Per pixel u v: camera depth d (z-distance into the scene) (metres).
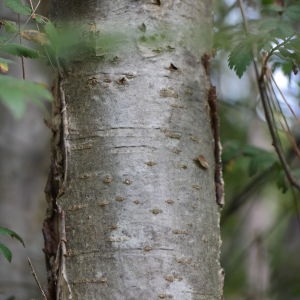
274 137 2.07
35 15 1.76
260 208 4.22
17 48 1.74
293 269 3.77
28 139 3.12
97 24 1.76
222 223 2.89
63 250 1.72
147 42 1.76
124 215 1.71
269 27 1.91
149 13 1.77
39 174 3.13
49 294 1.74
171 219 1.72
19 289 2.82
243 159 2.76
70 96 1.76
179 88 1.77
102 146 1.73
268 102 2.04
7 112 3.09
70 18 1.77
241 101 3.04
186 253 1.73
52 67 1.77
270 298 3.48
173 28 1.78
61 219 1.73
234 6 2.27
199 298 1.73
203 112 1.79
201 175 1.76
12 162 3.07
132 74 1.75
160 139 1.74
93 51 1.76
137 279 1.70
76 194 1.73
